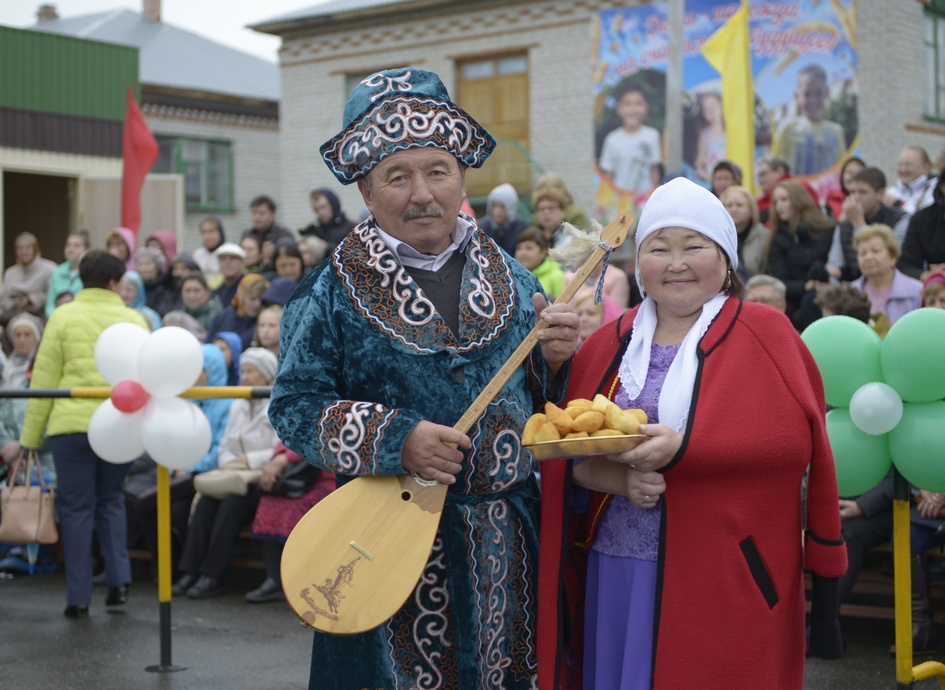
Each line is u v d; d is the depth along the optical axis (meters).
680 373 2.69
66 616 5.84
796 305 6.66
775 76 12.89
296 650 5.16
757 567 2.59
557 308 2.71
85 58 15.94
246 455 6.31
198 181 21.67
